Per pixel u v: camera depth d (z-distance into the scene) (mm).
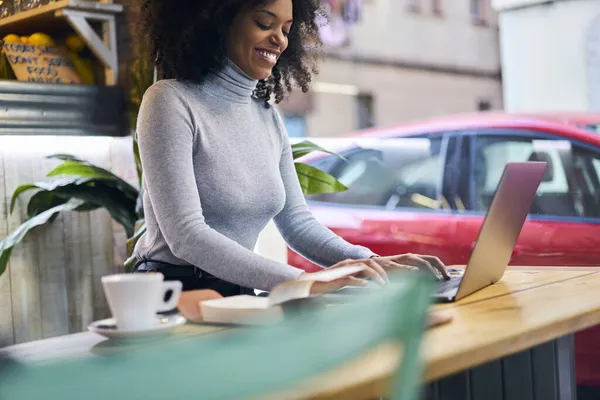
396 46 5559
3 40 3266
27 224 2971
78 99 3193
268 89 2053
